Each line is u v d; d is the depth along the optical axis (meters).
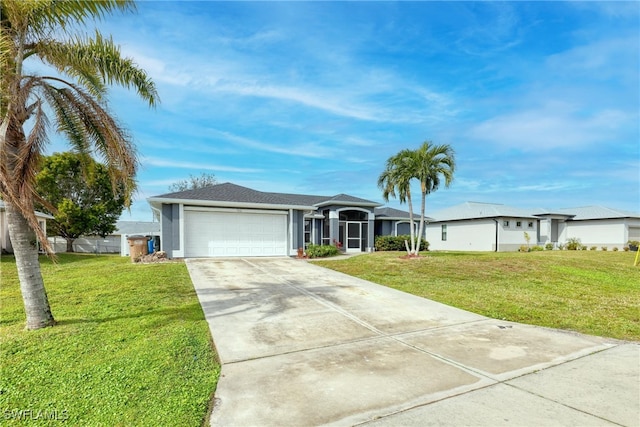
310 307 7.38
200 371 4.07
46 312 5.66
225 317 6.44
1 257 16.62
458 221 31.34
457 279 11.15
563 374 4.08
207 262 14.38
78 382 3.68
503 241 27.92
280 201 17.88
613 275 12.42
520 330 6.01
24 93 5.24
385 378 3.95
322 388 3.68
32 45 5.65
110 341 4.94
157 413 3.10
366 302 7.95
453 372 4.13
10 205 5.33
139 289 8.62
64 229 27.30
